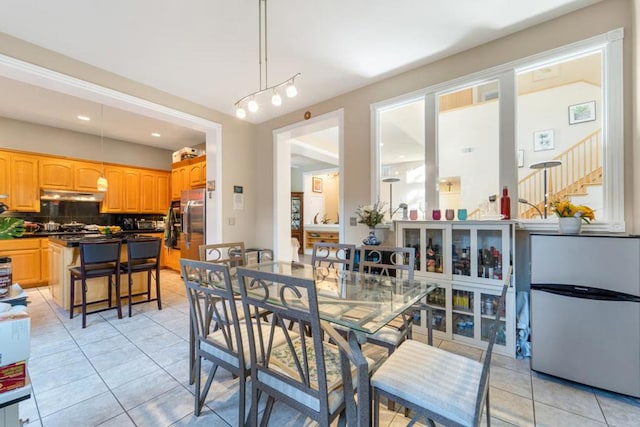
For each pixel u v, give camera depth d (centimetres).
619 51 210
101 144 547
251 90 355
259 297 171
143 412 172
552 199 252
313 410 118
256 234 474
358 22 236
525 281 252
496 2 215
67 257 339
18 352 84
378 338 174
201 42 261
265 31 246
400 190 342
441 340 267
